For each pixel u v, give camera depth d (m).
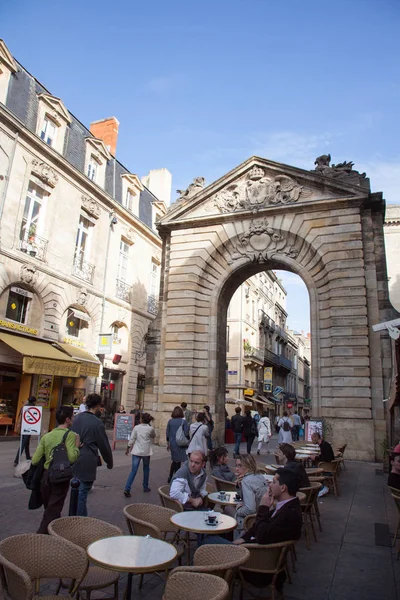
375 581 4.97
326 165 18.81
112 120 27.62
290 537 4.26
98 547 3.56
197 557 3.76
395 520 7.54
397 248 32.34
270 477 6.80
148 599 4.43
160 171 34.75
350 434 15.30
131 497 8.38
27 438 11.06
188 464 5.95
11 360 18.03
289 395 56.25
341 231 17.30
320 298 17.39
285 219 18.41
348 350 16.05
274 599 4.08
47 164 20.09
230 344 36.91
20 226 18.50
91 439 6.09
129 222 27.05
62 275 20.70
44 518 5.10
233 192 19.58
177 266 19.78
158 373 19.25
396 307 31.36
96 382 22.88
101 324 23.70
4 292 17.83
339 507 8.46
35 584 3.57
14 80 19.03
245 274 20.27
